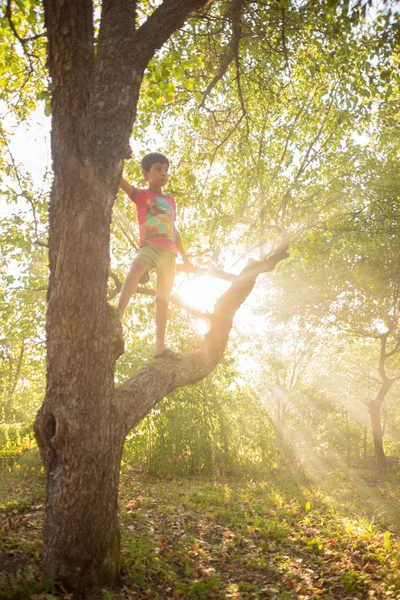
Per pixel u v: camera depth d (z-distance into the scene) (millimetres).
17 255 10633
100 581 4465
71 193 4195
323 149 9680
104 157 4324
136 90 4672
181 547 6879
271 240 8266
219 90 9469
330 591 5602
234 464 18219
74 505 4348
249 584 5613
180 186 8781
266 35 7520
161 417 16734
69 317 4258
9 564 5066
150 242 4844
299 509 10891
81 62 4047
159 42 4738
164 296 5098
